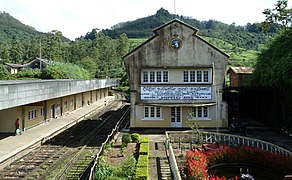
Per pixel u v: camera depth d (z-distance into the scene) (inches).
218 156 732.0
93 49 4222.4
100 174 605.9
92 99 2428.6
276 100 1135.0
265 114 1262.3
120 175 622.8
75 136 1159.6
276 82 1021.2
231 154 736.3
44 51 4414.4
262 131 1126.4
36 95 1027.3
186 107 1186.6
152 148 896.3
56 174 716.0
